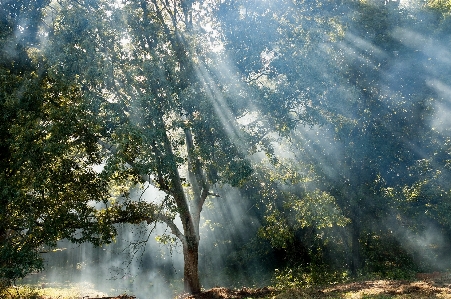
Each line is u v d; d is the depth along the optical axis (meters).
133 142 12.87
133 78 13.92
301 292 14.94
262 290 17.50
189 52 15.52
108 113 12.94
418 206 20.67
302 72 14.98
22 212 13.38
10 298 16.22
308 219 18.23
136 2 15.07
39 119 12.87
